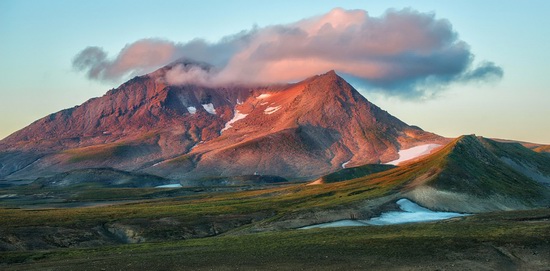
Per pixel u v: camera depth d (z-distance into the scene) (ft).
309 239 345.51
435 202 530.68
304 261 281.13
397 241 317.42
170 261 287.28
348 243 320.29
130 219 483.92
